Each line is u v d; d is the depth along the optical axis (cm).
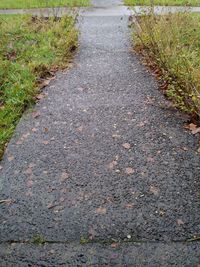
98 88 532
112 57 661
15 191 335
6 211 312
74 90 527
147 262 262
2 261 266
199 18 770
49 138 414
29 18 912
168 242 278
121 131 422
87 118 452
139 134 415
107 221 299
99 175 352
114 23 916
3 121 443
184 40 627
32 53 657
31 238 285
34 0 1205
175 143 396
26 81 532
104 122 442
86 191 332
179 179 343
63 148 396
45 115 461
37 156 384
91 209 312
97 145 398
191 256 265
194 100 416
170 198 321
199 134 408
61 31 768
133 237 283
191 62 507
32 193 332
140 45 688
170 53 525
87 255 269
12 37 757
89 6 1141
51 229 293
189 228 289
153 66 599
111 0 1270
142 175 350
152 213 305
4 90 520
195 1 1055
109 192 330
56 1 1159
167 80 530
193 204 313
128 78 564
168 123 434
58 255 270
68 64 627
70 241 282
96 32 835
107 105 482
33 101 492
